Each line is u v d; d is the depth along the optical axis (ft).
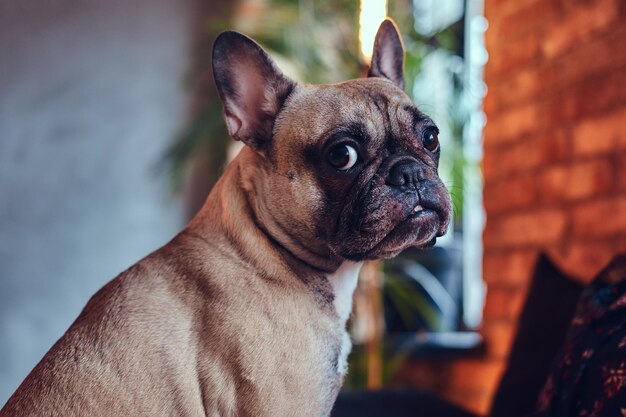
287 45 4.08
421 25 4.57
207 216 2.16
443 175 3.74
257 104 2.14
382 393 3.01
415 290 4.13
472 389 3.40
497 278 3.38
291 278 2.04
